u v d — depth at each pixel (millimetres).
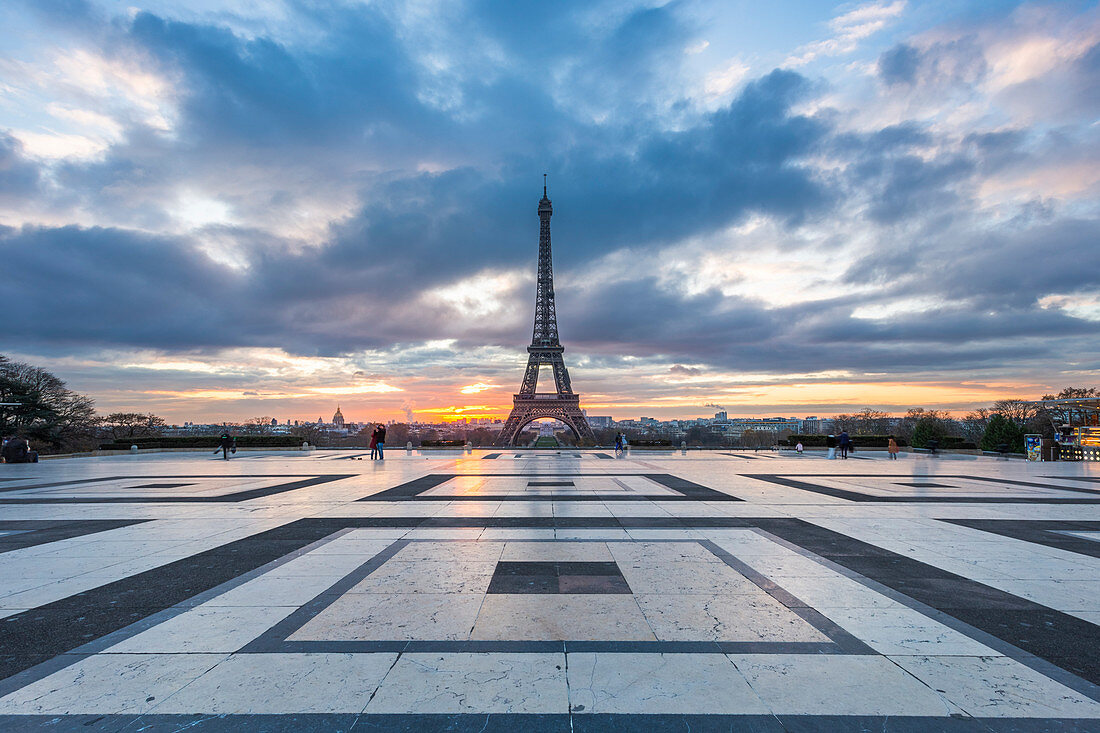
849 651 5559
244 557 9359
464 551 9750
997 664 5277
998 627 6215
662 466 29156
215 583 7855
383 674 5035
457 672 5078
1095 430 34344
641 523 12383
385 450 47438
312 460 34562
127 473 25688
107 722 4227
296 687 4785
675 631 6059
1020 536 11070
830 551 9766
